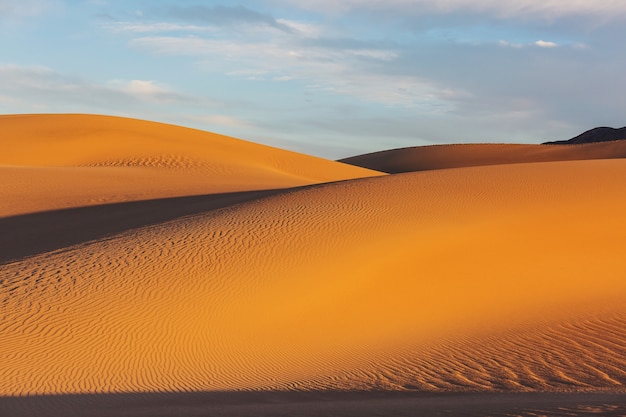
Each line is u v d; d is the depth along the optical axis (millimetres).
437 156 116312
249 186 40188
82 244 21109
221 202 27969
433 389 10609
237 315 15008
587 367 11367
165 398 10320
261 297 15859
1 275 18219
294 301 15703
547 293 16047
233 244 19000
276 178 47812
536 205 22406
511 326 14078
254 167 53531
